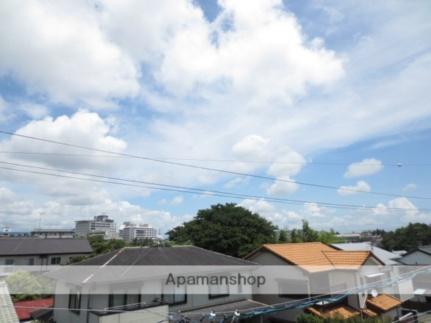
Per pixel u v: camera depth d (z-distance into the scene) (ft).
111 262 63.77
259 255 82.58
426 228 228.84
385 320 67.77
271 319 74.49
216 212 137.49
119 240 195.93
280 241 145.79
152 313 55.62
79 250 168.45
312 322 63.10
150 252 71.51
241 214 134.51
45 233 329.72
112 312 52.31
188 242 132.05
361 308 71.15
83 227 463.42
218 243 127.44
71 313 60.13
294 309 70.28
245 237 126.82
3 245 155.33
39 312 74.18
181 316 56.70
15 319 40.24
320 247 88.89
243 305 68.44
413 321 76.64
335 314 64.34
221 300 69.51
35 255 154.30
